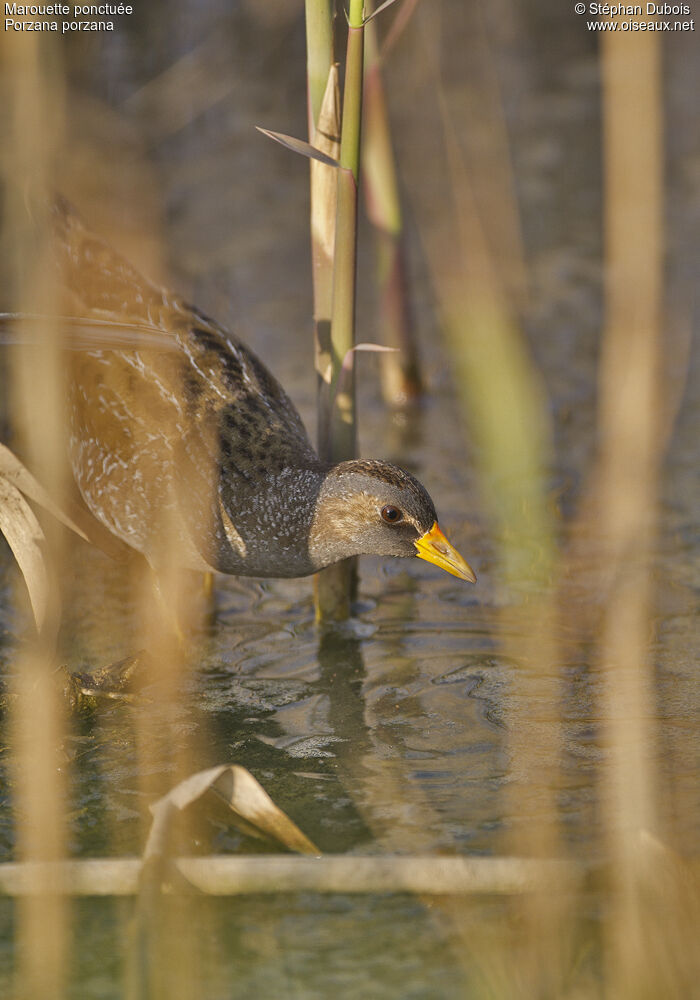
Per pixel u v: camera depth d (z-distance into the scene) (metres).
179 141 17.25
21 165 4.86
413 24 17.45
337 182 8.42
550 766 7.46
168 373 9.10
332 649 9.10
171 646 8.91
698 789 7.04
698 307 12.85
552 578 9.35
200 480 8.87
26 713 8.03
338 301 8.74
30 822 6.89
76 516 9.61
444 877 6.05
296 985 5.59
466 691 8.45
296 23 18.72
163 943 5.82
